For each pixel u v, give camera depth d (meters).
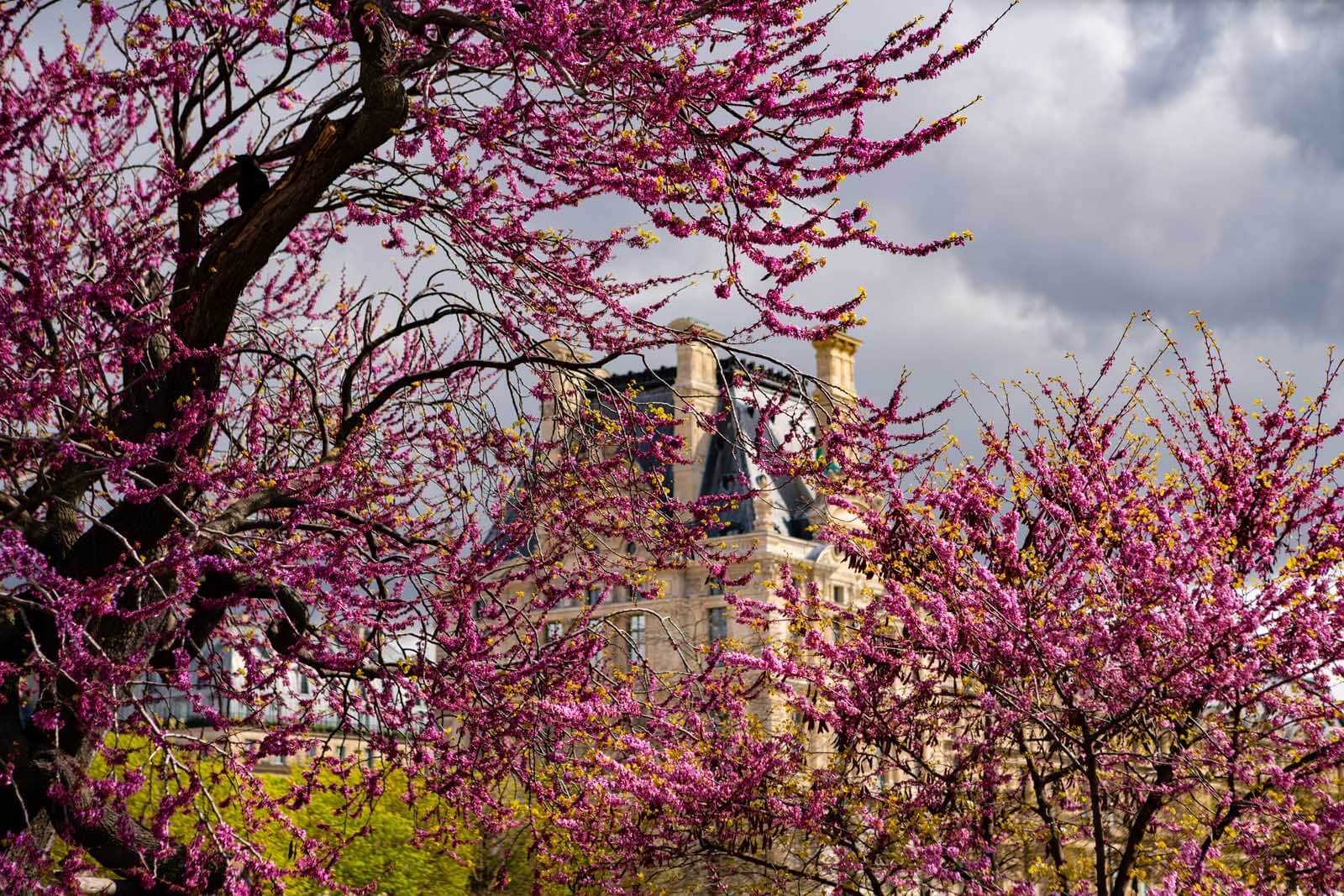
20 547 8.00
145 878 8.66
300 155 11.20
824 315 9.92
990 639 13.02
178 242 12.17
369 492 10.38
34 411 9.38
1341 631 12.50
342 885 9.52
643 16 9.62
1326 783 12.80
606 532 12.24
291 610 11.51
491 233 11.69
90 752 10.12
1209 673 12.44
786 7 9.46
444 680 10.80
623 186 10.17
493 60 12.08
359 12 10.81
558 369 12.60
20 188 10.95
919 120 9.39
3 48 11.03
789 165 9.52
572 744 12.51
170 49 11.24
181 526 10.38
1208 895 12.81
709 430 11.70
